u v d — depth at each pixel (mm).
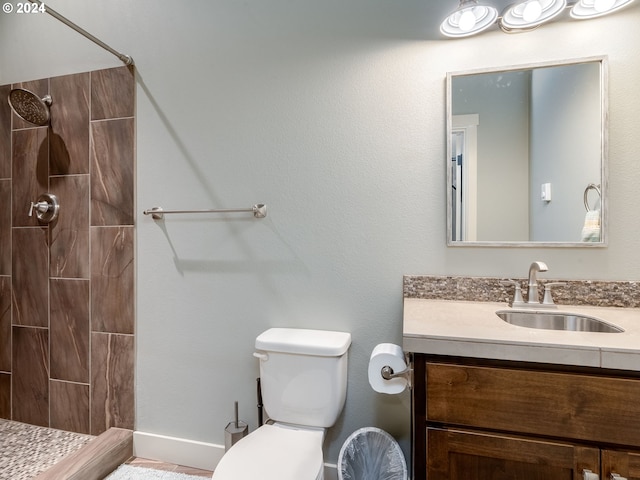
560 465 812
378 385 1100
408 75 1381
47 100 1769
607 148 1214
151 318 1655
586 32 1231
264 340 1343
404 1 1381
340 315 1455
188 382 1618
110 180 1692
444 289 1341
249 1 1532
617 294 1202
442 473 887
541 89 1279
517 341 837
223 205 1570
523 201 1297
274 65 1509
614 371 790
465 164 1337
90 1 1735
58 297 1774
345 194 1443
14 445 1649
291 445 1174
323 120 1460
